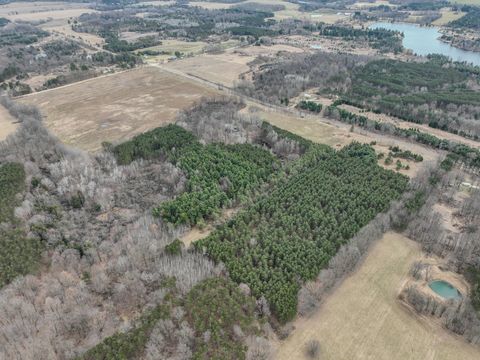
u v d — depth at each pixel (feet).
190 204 405.39
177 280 318.04
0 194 416.87
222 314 285.84
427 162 499.10
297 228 376.68
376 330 290.35
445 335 287.07
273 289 306.55
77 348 265.34
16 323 274.98
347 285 328.29
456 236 372.58
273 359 268.21
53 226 384.68
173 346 270.67
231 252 345.92
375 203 403.34
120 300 305.32
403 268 346.33
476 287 315.58
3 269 321.52
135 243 362.12
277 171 473.26
